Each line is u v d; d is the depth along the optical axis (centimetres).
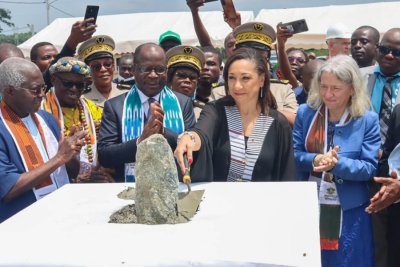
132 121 336
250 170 284
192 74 419
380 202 300
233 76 282
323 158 302
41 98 292
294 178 292
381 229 344
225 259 149
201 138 270
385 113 425
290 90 431
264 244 161
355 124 320
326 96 317
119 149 313
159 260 150
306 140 334
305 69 511
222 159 287
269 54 443
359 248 317
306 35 1244
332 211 321
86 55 457
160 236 172
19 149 283
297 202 211
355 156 317
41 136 302
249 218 191
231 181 286
